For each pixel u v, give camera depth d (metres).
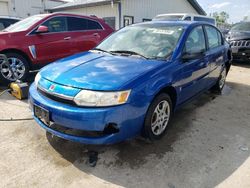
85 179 2.49
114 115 2.53
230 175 2.62
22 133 3.33
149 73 2.88
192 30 3.84
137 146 3.09
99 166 2.70
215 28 4.88
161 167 2.71
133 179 2.51
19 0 17.80
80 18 6.40
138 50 3.53
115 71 2.87
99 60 3.28
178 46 3.43
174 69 3.21
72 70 2.95
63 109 2.59
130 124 2.68
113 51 3.66
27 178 2.47
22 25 5.76
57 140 3.17
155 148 3.06
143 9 15.61
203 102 4.86
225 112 4.37
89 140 2.63
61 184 2.41
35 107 2.93
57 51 5.93
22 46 5.31
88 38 6.49
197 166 2.74
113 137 2.61
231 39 9.01
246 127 3.78
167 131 3.51
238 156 2.97
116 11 14.27
